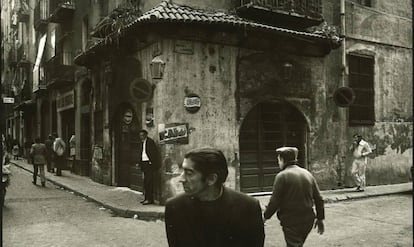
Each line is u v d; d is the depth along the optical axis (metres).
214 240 2.14
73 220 8.75
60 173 16.81
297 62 12.50
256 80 11.66
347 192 12.44
